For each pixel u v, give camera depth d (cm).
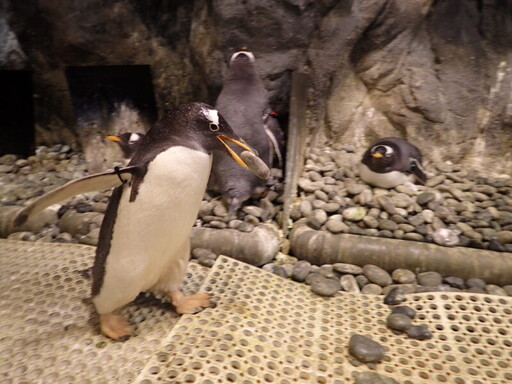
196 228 138
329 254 130
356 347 90
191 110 83
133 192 79
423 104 183
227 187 145
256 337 94
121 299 89
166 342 90
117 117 197
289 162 154
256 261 130
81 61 194
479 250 128
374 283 122
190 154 80
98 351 88
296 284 119
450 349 95
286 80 180
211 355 87
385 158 152
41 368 84
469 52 185
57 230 146
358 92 195
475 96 185
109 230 84
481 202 156
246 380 82
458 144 186
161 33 189
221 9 165
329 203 151
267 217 149
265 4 164
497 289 118
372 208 147
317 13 171
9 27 190
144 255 85
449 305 109
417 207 147
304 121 187
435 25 185
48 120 211
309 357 90
